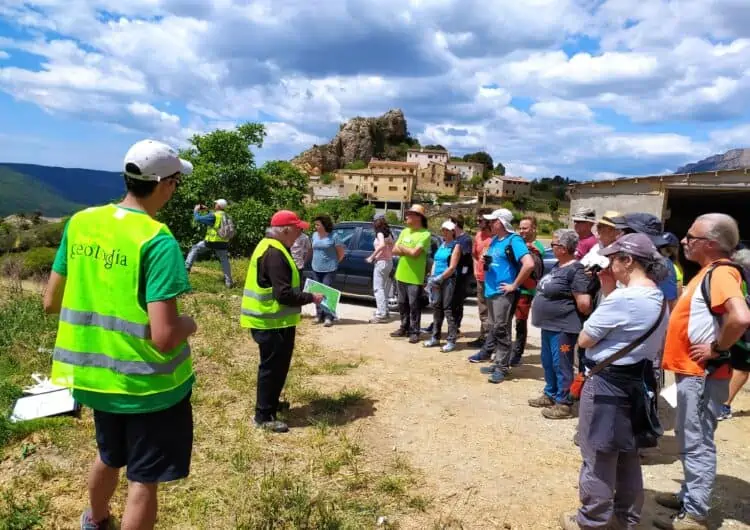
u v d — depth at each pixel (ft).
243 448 12.92
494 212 19.04
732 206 71.15
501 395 17.97
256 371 18.70
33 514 9.82
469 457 13.43
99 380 7.38
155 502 7.86
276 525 9.94
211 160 71.87
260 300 13.55
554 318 16.02
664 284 13.33
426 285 30.66
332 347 23.18
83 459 12.04
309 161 391.24
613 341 9.05
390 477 12.09
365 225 34.35
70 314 7.53
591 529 9.57
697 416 10.28
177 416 7.82
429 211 267.59
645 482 12.54
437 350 23.25
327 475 12.03
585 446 9.45
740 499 11.85
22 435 12.87
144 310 7.32
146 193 7.70
